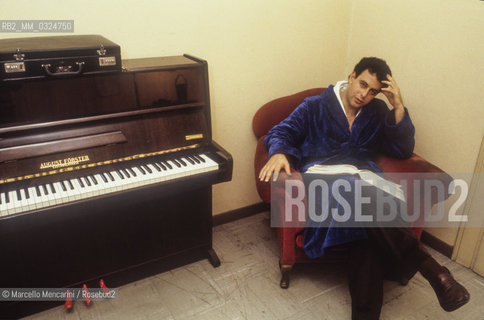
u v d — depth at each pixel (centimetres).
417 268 171
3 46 153
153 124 181
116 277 208
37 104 158
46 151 159
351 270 181
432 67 225
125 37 198
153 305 197
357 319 176
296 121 206
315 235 184
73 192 153
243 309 195
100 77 167
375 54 258
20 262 177
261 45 241
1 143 153
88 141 166
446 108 223
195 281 214
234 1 222
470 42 204
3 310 183
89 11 186
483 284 216
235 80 240
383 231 169
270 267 226
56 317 189
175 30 210
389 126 198
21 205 144
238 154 258
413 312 196
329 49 271
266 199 201
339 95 204
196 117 192
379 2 247
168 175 171
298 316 192
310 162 208
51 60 152
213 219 262
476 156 213
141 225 202
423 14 223
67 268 190
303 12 249
